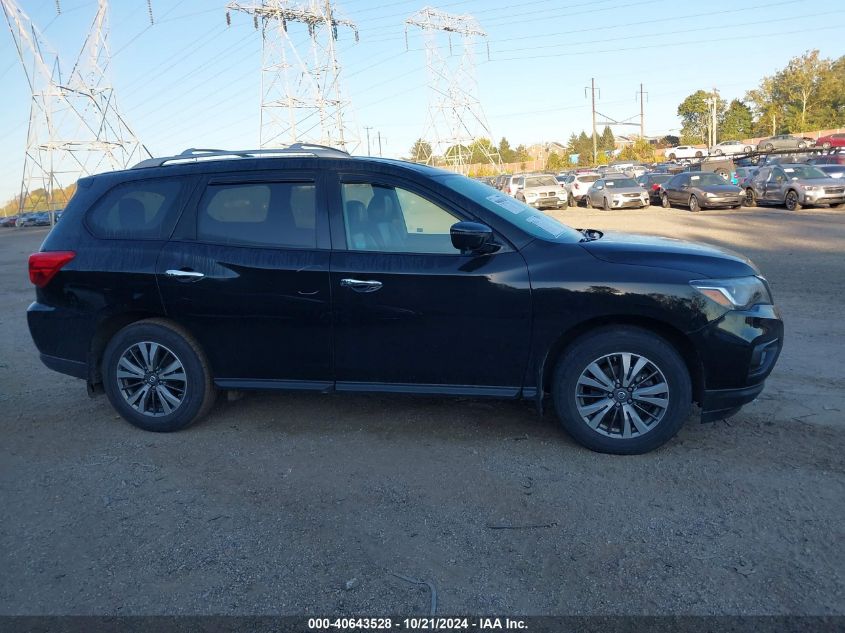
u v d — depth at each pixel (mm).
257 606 2875
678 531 3312
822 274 10375
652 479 3846
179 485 3988
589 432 4172
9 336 8414
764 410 4812
